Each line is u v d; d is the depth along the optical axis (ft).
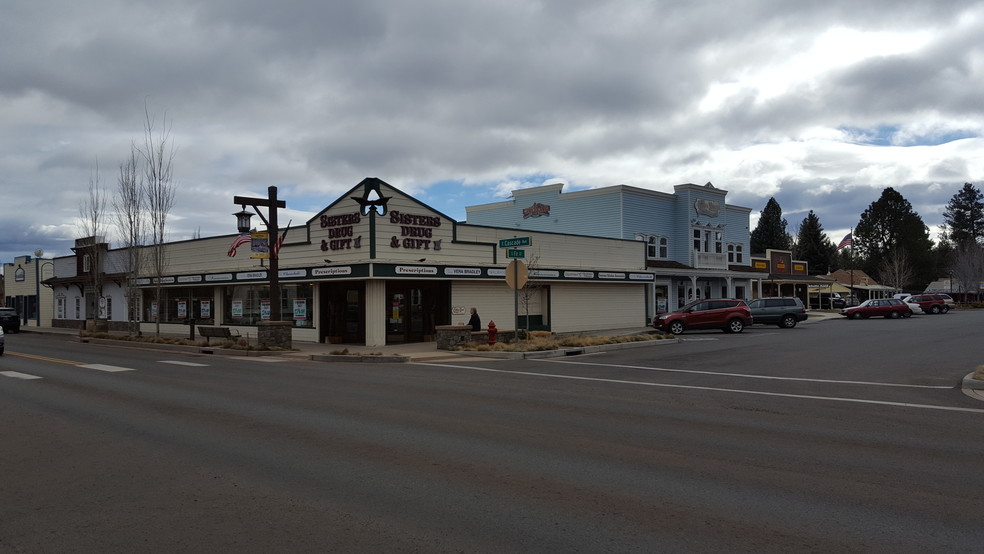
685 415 33.86
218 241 102.37
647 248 131.03
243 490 20.47
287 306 92.32
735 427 30.66
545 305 100.68
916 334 93.20
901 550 15.65
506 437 28.19
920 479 21.77
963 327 107.14
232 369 57.16
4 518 18.04
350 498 19.63
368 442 27.17
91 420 32.14
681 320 102.32
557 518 17.88
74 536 16.67
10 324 134.41
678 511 18.47
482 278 88.17
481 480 21.57
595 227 133.39
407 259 81.56
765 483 21.25
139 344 90.02
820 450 25.94
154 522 17.65
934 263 306.55
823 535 16.61
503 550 15.62
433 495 19.93
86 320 129.49
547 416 33.40
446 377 51.01
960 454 25.39
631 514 18.21
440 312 87.92
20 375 51.90
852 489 20.61
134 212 107.55
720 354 69.26
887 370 54.34
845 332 100.27
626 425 31.04
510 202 150.10
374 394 41.14
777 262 170.09
